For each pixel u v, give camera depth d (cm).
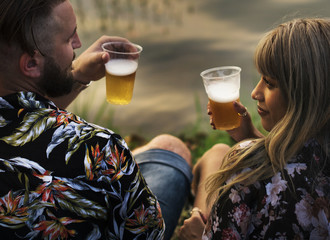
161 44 631
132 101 513
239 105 202
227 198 156
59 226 144
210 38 638
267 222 149
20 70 147
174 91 532
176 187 239
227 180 160
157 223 164
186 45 625
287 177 147
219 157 254
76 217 147
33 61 147
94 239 152
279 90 155
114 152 150
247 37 633
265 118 168
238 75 203
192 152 381
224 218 157
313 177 147
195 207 231
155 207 162
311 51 147
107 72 218
